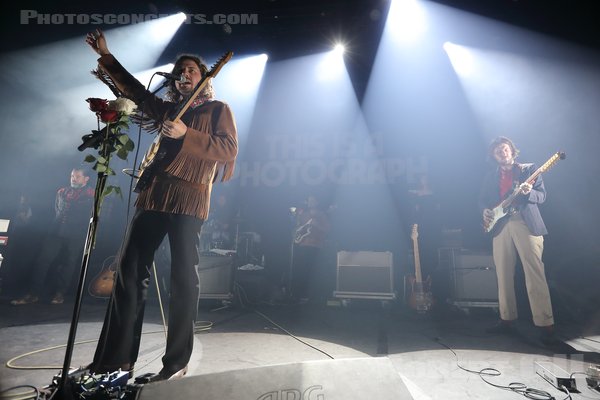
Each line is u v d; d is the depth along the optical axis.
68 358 1.52
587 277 4.89
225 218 7.04
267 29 6.80
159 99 2.00
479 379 2.18
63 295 4.66
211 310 4.58
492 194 3.64
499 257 3.46
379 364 1.47
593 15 5.25
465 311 4.70
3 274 5.60
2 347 2.56
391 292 5.06
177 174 1.84
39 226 6.05
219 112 1.99
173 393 1.22
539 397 1.90
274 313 4.54
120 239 5.98
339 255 5.27
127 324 1.78
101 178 1.70
